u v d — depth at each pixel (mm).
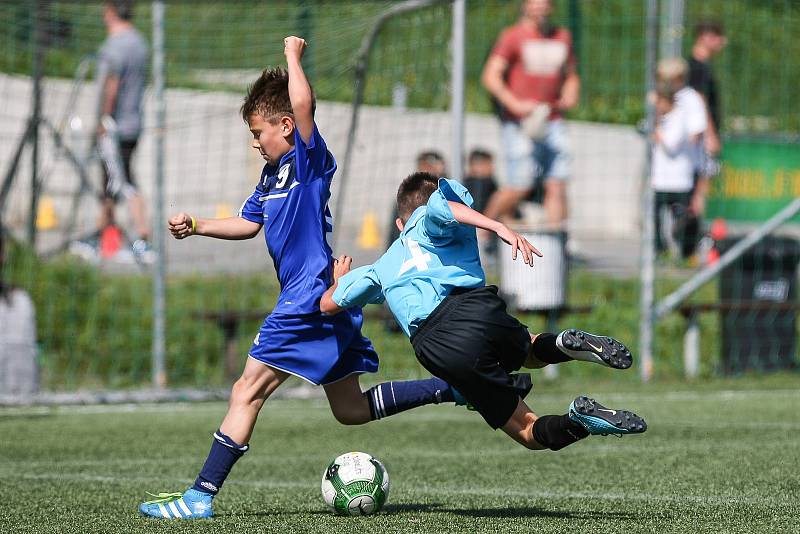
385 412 16703
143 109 41094
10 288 31234
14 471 21359
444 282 15273
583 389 32594
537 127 34719
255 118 16359
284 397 31953
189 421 28234
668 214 38812
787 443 23531
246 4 45875
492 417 15086
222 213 50844
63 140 42062
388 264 15688
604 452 22781
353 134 32281
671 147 37906
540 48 35000
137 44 40438
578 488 18781
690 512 16203
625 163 66562
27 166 47125
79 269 37812
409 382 16844
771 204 36125
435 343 15031
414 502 17672
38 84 39250
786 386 33219
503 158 36000
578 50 54250
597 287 42344
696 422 26781
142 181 54438
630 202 66625
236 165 51344
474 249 15727
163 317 32938
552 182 35625
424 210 15977
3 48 43312
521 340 15328
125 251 41938
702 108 38062
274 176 16609
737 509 16422
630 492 18234
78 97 47750
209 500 16250
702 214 38344
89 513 16797
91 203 46406
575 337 14898
